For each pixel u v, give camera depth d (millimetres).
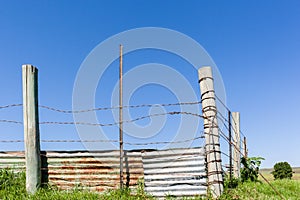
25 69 9234
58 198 8305
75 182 9266
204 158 8867
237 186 9555
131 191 9023
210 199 8430
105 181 9211
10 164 9500
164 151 9047
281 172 24938
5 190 8711
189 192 8820
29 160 8961
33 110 9141
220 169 8828
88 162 9320
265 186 10062
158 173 9023
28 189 8844
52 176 9328
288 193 9930
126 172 9180
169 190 8914
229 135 9977
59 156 9367
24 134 9070
